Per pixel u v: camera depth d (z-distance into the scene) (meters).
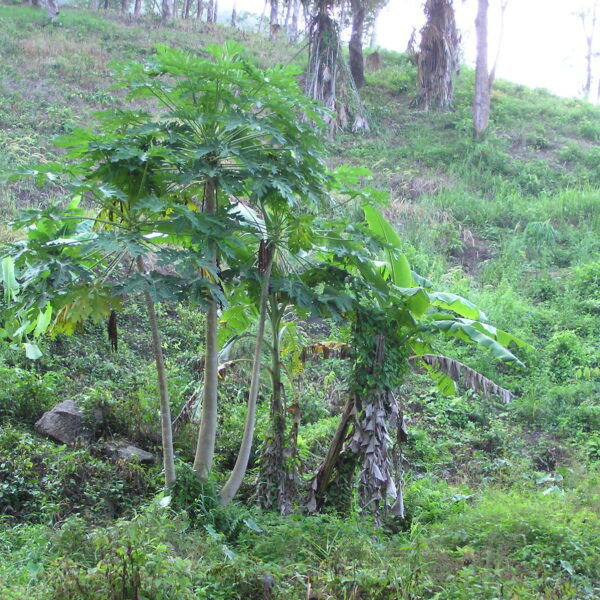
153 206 6.34
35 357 9.93
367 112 25.05
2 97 20.36
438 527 7.48
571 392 12.54
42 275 6.66
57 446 8.41
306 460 9.40
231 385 11.32
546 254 17.81
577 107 28.45
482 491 9.45
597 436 11.60
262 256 7.48
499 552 6.72
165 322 13.16
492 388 8.30
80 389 10.16
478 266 17.47
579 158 23.70
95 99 21.61
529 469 10.93
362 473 7.77
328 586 5.50
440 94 26.81
